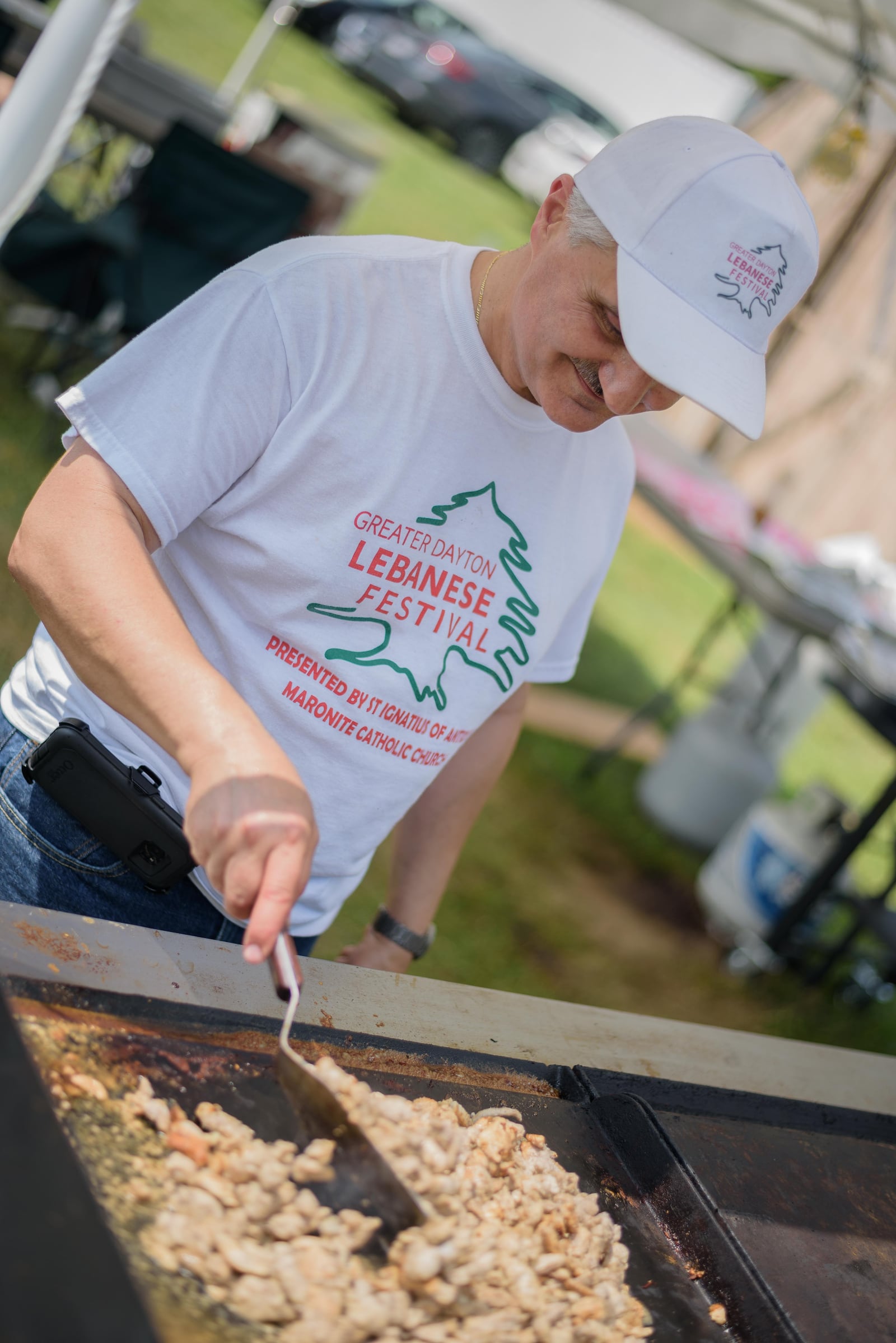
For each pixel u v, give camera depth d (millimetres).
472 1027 1144
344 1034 1009
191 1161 786
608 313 977
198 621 1156
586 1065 1163
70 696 1171
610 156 1003
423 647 1157
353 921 2836
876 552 3521
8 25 3557
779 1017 3533
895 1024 3803
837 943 3854
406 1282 760
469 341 1081
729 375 966
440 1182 822
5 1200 609
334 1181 812
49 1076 802
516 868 3588
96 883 1175
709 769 4035
